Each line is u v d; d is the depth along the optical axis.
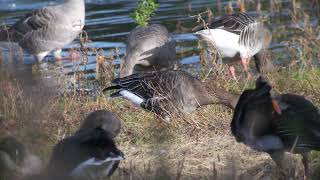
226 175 10.32
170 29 23.67
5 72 13.29
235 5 26.47
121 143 12.88
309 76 15.98
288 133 10.22
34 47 20.86
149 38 18.38
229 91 14.80
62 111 13.87
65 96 14.98
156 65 18.72
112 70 17.59
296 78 16.02
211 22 19.73
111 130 11.01
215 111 14.30
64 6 21.05
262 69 18.16
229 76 16.95
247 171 11.52
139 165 11.83
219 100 14.12
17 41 21.03
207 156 12.16
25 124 11.34
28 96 12.27
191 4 27.14
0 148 10.23
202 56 17.94
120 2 27.97
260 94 10.24
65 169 9.59
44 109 12.31
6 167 10.09
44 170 9.79
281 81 15.73
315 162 11.66
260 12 24.38
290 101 10.50
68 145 9.70
